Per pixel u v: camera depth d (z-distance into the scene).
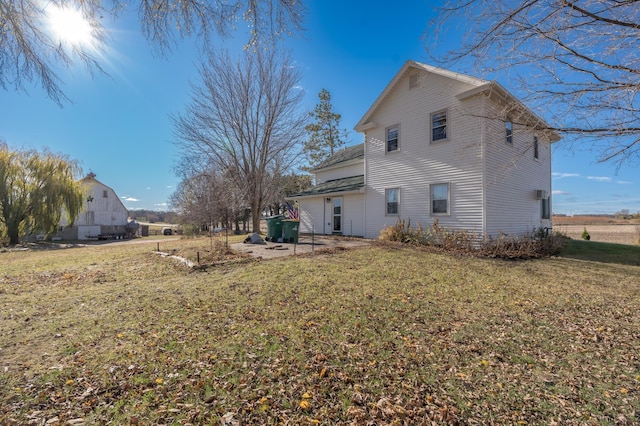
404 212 13.01
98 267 8.39
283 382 2.83
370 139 14.56
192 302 5.06
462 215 10.98
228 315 4.48
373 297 5.31
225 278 6.61
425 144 12.23
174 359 3.21
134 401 2.54
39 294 5.70
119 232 35.22
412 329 4.06
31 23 3.63
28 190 20.78
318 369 3.05
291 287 5.83
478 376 3.00
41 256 12.13
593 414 2.47
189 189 29.66
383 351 3.44
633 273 7.58
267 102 16.73
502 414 2.46
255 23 4.04
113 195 38.12
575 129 4.57
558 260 9.40
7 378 2.85
